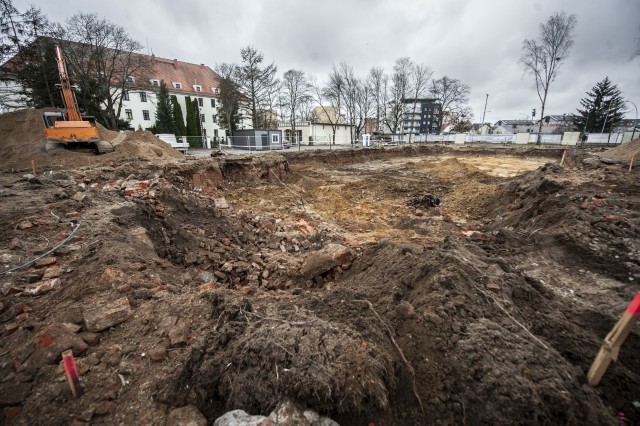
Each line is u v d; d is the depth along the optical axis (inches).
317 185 569.3
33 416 73.2
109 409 75.5
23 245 166.9
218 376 81.5
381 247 189.8
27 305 119.2
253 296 140.0
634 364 96.1
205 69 1857.8
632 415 76.9
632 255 163.9
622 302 132.7
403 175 693.9
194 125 1579.7
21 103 1064.2
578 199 239.0
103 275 132.1
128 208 229.3
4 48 895.7
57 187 283.9
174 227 242.4
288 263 220.7
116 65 1189.7
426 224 337.4
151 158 546.6
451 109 2057.1
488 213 373.1
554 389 72.1
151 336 101.9
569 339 103.0
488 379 77.4
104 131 705.6
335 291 130.0
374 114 1927.9
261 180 557.6
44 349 91.4
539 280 155.4
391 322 104.5
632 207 217.3
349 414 73.2
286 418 69.5
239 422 68.7
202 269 205.3
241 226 292.5
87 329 103.1
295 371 77.7
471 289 116.6
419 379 84.7
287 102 1713.8
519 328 98.7
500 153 1079.0
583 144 1195.3
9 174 383.2
